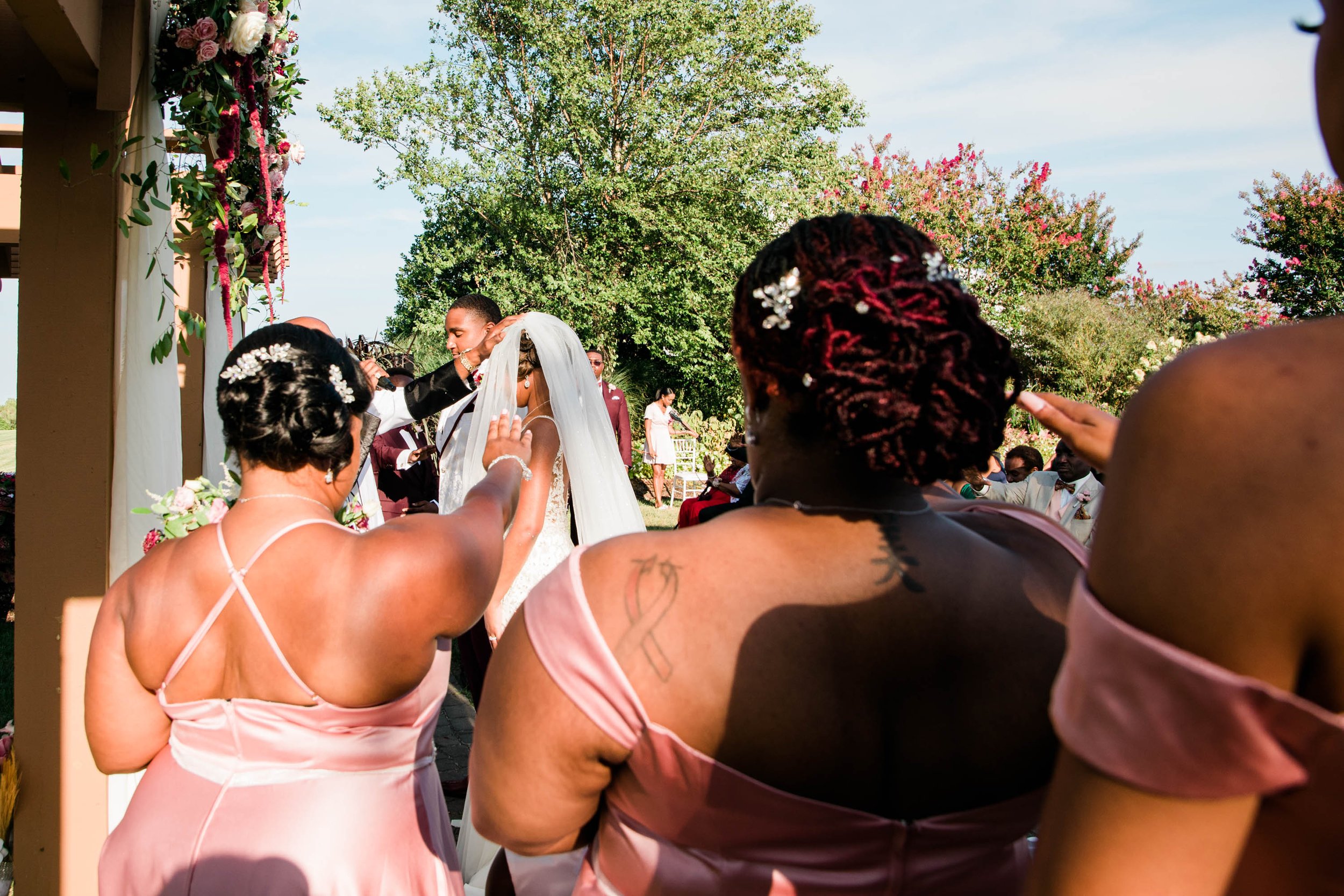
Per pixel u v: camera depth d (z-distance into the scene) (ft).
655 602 3.28
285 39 11.55
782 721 3.13
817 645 3.17
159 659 5.50
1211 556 1.95
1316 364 1.94
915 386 3.14
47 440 9.73
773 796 3.16
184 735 5.57
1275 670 1.96
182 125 10.42
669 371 66.28
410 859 5.74
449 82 64.28
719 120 66.03
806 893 3.24
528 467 10.62
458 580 5.73
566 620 3.33
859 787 3.20
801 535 3.39
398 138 64.28
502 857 5.14
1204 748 1.98
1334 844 1.99
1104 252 83.05
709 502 20.86
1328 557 1.83
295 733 5.47
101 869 5.55
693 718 3.17
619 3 59.47
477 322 16.02
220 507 8.66
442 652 6.23
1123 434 2.22
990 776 3.27
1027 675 3.28
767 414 3.60
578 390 11.49
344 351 6.12
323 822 5.39
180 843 5.32
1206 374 2.04
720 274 62.13
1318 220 55.93
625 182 60.64
